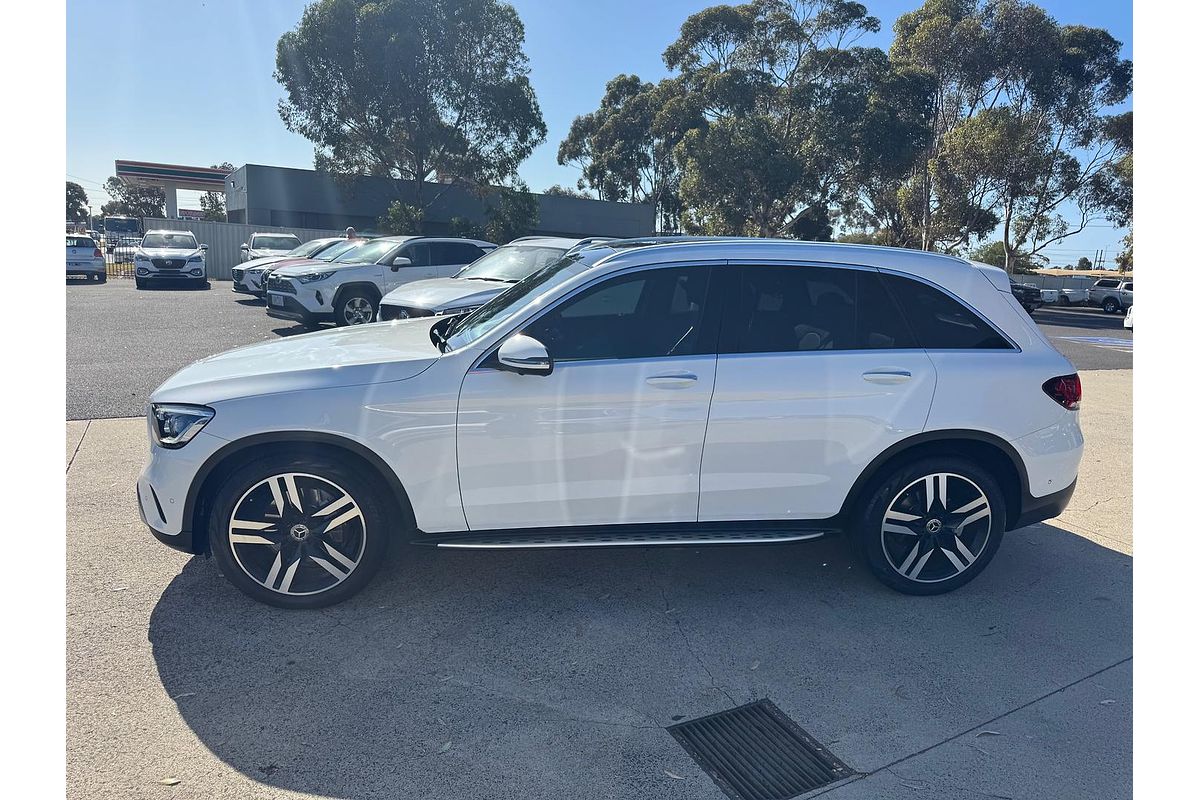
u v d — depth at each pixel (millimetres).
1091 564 4492
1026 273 49375
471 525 3654
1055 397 3945
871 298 3902
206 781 2504
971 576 4000
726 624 3666
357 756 2658
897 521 3902
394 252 13195
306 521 3564
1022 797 2578
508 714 2926
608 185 55750
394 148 36000
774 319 3811
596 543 3666
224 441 3424
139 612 3555
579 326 3703
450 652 3338
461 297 9023
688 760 2707
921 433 3822
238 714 2855
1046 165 36094
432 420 3520
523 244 10672
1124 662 3410
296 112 34812
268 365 3697
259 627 3477
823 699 3102
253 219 36188
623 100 53469
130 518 4625
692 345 3729
